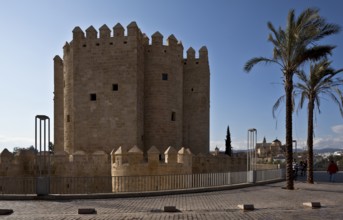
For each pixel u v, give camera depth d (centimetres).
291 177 2425
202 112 4619
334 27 2355
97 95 3888
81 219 1244
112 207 1587
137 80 3866
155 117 4103
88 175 3356
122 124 3803
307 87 2908
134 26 3847
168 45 4259
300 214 1353
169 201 1800
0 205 1658
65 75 4212
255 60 2567
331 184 2853
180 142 4334
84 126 3903
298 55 2416
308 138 2958
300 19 2389
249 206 1502
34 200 1848
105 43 3916
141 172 2816
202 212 1416
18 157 3403
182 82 4516
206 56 4656
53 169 3412
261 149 12031
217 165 3962
